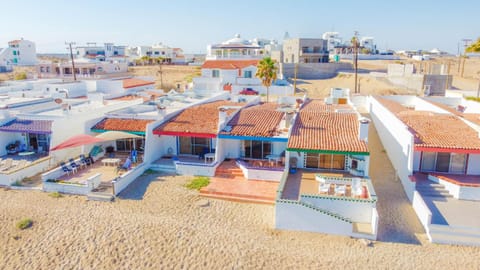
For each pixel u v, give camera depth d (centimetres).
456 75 9300
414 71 7481
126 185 2525
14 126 3092
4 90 4931
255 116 3244
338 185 2341
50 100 4094
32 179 2691
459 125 2938
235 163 2862
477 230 1934
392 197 2395
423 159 2656
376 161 3016
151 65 12988
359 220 2081
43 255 1822
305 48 9375
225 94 4850
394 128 2900
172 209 2219
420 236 1958
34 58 11612
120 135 2794
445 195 2341
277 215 2027
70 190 2445
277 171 2561
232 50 8588
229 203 2309
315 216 1983
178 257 1788
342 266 1719
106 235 1944
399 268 1703
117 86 5247
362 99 4988
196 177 2673
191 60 15050
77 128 3186
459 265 1722
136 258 1786
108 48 13912
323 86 7650
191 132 2864
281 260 1761
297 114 3297
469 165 2569
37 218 2125
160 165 2823
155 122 2959
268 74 5475
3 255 1834
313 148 2489
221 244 1877
